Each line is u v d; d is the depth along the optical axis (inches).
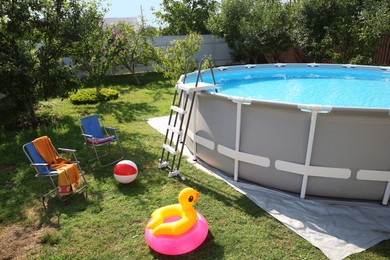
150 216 131.8
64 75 241.0
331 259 105.0
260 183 156.7
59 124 262.4
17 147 212.2
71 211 137.1
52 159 155.9
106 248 113.0
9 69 209.2
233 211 134.2
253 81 325.4
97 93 351.3
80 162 189.6
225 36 564.7
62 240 117.8
